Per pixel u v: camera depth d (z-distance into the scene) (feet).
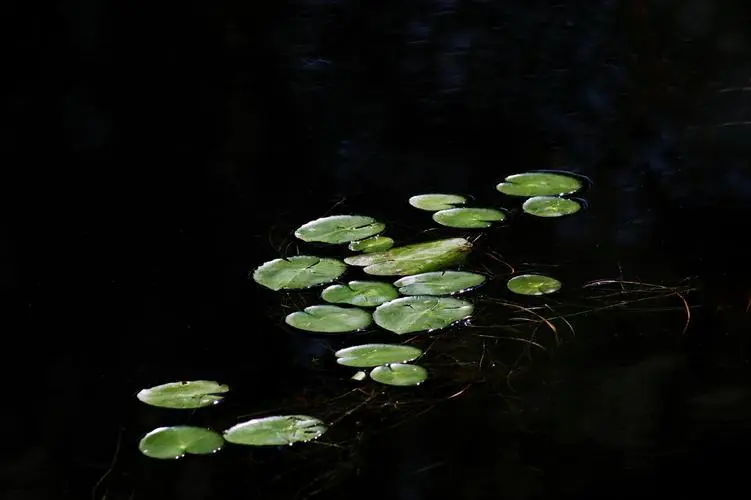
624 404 26.50
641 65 30.83
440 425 26.37
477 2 32.37
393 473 26.05
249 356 26.96
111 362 26.96
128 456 26.22
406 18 32.01
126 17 31.96
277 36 31.60
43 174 29.12
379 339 27.07
